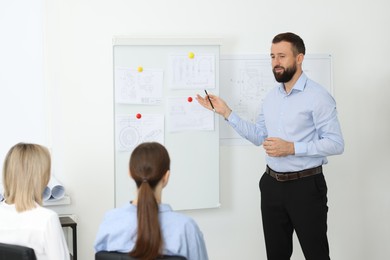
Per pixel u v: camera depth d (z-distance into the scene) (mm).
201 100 3701
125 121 3627
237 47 3953
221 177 3994
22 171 2373
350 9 4180
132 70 3623
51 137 3605
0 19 3527
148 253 1993
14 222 2381
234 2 3926
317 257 3344
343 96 4211
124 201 3656
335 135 3266
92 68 3648
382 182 4355
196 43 3730
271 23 4012
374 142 4309
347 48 4191
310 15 4094
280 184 3361
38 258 2404
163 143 3707
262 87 4000
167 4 3779
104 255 2062
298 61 3324
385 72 4277
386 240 4410
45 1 3555
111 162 3715
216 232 4012
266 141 3248
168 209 2117
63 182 3643
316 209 3312
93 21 3635
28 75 3590
